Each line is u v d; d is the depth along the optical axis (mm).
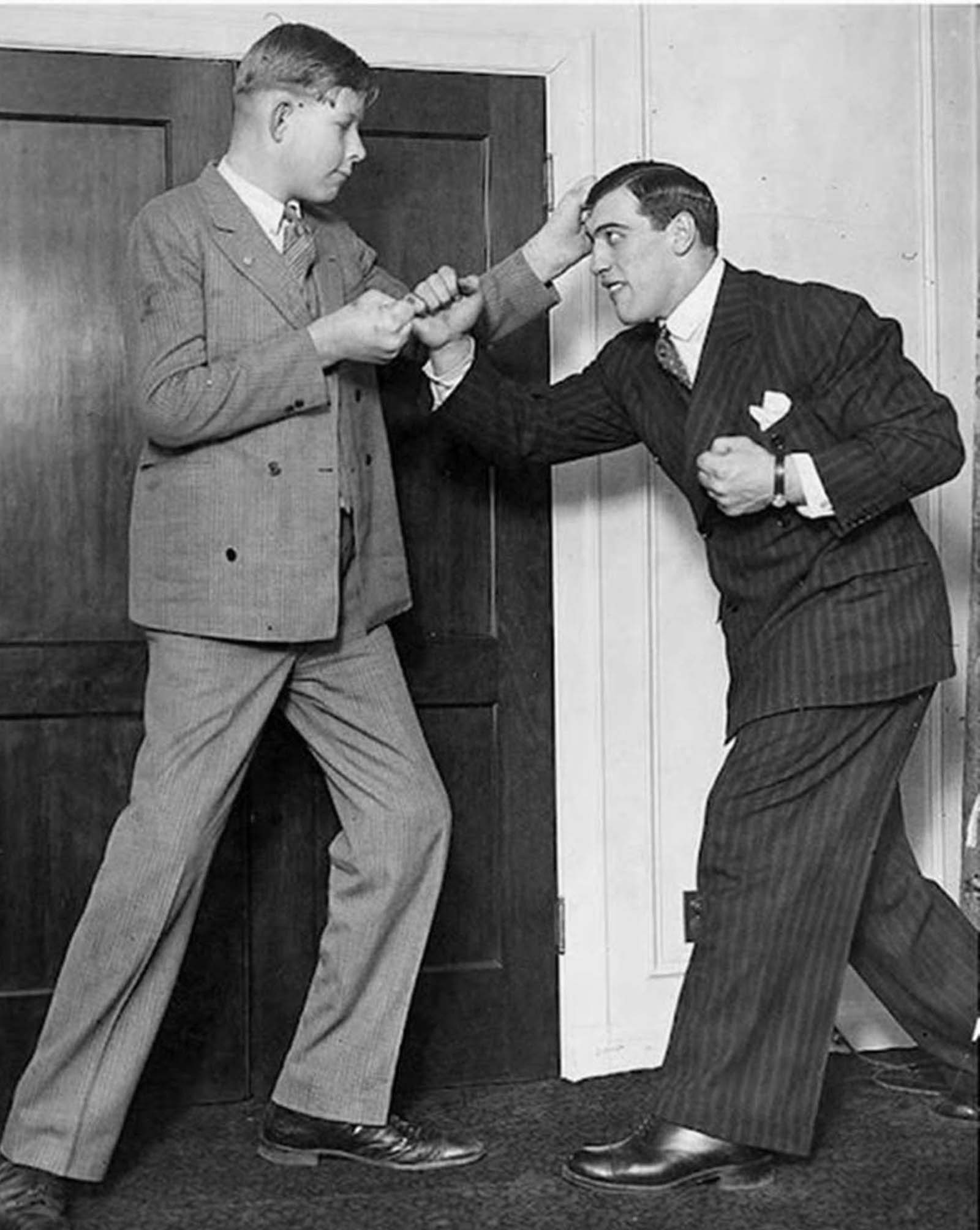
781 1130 2875
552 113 3508
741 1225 2756
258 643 2889
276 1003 3393
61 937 3295
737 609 2992
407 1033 3463
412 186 3439
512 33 3480
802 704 2846
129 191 3297
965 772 3693
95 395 3287
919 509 3723
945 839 3754
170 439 2799
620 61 3545
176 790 2832
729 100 3605
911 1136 3164
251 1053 3383
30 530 3264
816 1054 2898
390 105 3414
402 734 3062
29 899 3277
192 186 2910
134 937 2797
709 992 2879
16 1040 3262
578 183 3268
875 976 3193
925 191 3703
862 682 2844
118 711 3301
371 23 3406
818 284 2961
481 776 3508
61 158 3264
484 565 3506
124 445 3299
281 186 2912
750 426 2879
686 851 3623
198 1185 2963
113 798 3311
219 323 2846
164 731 2865
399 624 3443
